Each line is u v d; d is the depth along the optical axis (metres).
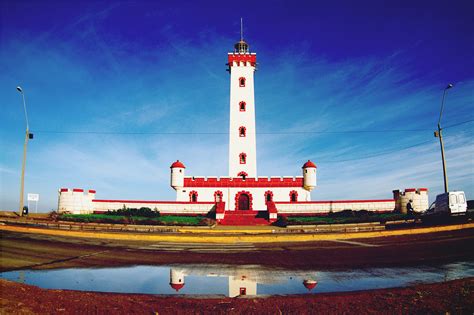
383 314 8.07
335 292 10.44
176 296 9.88
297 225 34.41
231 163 51.16
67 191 42.34
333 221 36.38
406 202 44.66
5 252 16.94
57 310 8.06
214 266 14.78
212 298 9.62
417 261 15.27
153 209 46.44
